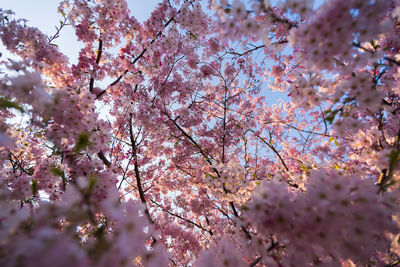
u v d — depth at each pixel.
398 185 1.86
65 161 2.55
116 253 1.14
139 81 4.65
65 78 3.70
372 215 1.29
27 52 3.25
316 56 1.58
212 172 5.41
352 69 1.84
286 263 1.62
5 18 3.04
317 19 1.47
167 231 5.15
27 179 2.70
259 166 6.61
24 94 1.90
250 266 1.84
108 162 4.08
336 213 1.31
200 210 5.50
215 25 1.80
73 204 1.28
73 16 3.85
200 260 1.87
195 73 5.79
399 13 1.84
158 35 4.34
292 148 5.34
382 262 2.52
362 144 2.30
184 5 4.02
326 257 1.63
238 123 5.60
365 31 1.48
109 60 4.28
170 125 5.29
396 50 2.96
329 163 2.92
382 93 1.74
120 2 3.71
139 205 1.60
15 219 1.23
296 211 1.39
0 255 1.01
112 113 5.56
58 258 0.93
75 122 2.19
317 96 2.07
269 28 1.80
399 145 1.79
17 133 3.02
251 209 1.54
